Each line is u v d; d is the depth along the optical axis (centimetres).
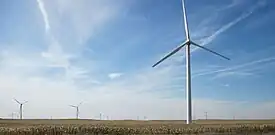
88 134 6550
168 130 6875
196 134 6650
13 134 6047
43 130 6344
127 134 6694
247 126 7550
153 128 7212
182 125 8219
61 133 6475
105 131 6750
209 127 7338
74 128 6669
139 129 7031
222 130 7131
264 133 7000
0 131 5981
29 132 6191
